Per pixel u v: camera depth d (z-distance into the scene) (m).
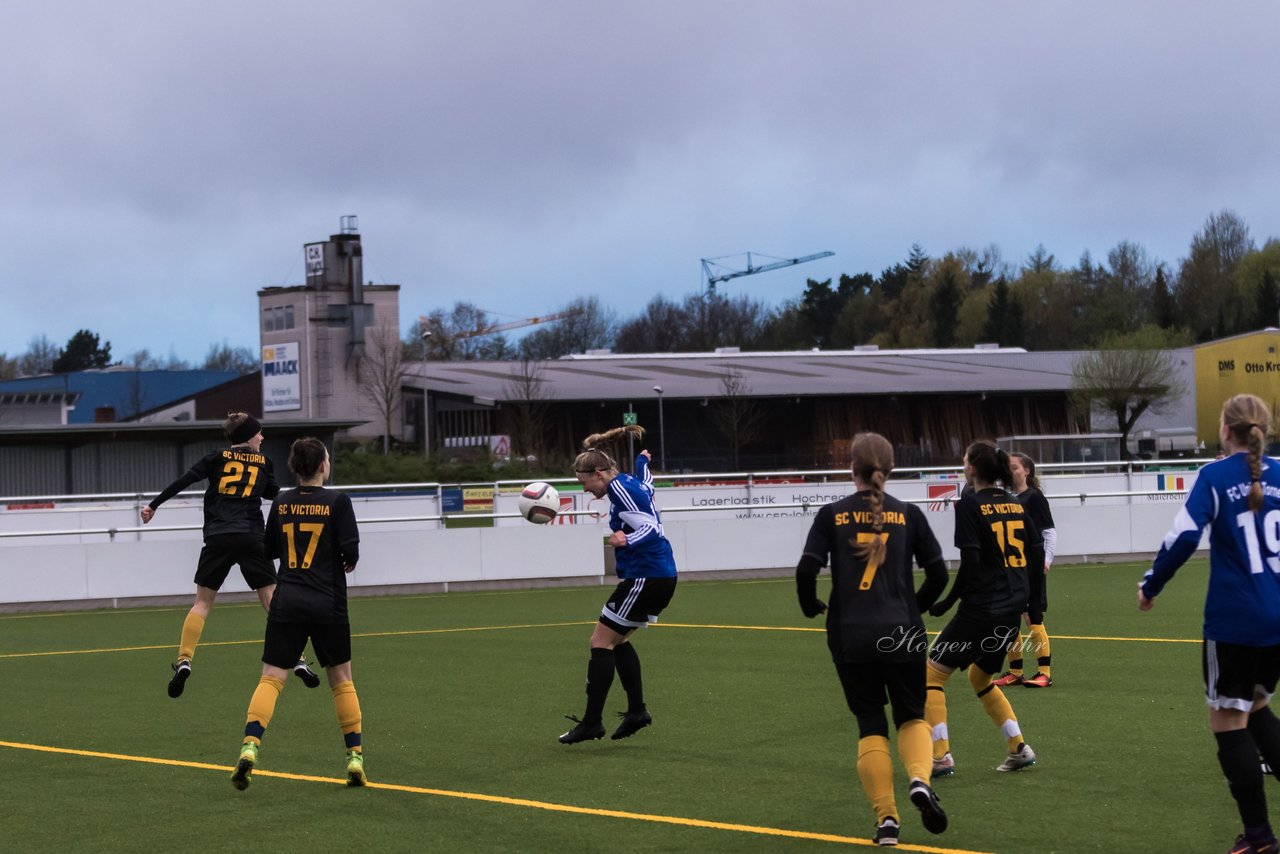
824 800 14.30
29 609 39.94
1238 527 11.29
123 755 17.56
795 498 52.94
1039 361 164.50
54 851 12.75
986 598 15.00
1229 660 11.30
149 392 199.88
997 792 14.39
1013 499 15.30
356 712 15.41
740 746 17.44
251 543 21.95
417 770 16.27
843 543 12.28
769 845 12.44
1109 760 15.98
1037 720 18.75
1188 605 34.47
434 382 139.50
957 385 142.12
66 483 86.31
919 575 44.12
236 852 12.57
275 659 15.02
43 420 160.00
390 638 30.95
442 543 43.59
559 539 44.84
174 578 41.59
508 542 44.31
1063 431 146.38
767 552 46.72
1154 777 15.02
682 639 29.38
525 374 129.75
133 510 51.78
